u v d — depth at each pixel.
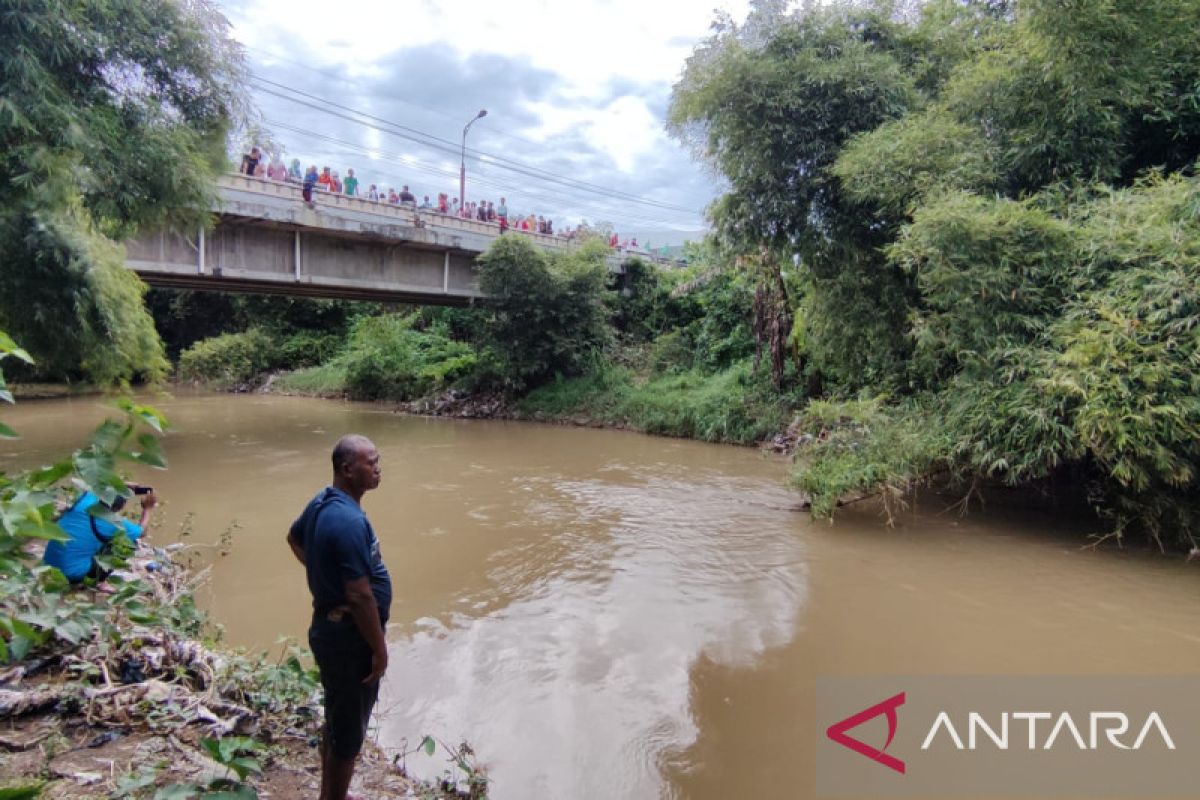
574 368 22.20
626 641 5.66
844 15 11.98
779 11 11.66
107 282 9.30
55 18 8.17
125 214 10.11
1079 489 9.45
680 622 6.05
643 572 7.32
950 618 6.17
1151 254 7.41
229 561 7.40
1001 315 8.17
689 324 22.92
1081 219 8.48
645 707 4.64
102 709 3.46
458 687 4.88
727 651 5.50
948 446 8.60
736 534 8.74
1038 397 7.75
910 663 5.33
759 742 4.27
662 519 9.45
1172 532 8.02
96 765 3.02
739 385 17.75
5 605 3.54
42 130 8.19
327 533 2.69
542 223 28.81
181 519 8.98
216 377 31.77
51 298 9.00
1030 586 6.96
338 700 2.74
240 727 3.58
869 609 6.38
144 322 10.77
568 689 4.87
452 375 24.33
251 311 34.00
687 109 11.95
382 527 8.99
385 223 19.44
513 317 21.84
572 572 7.32
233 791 2.64
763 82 11.14
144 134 9.75
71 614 3.77
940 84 11.66
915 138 9.57
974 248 8.20
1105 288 7.73
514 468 13.06
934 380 10.53
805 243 12.02
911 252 8.55
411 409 23.41
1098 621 6.13
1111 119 8.64
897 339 11.52
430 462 13.61
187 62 10.51
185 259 16.36
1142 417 6.79
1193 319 6.83
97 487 3.34
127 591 4.38
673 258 28.45
